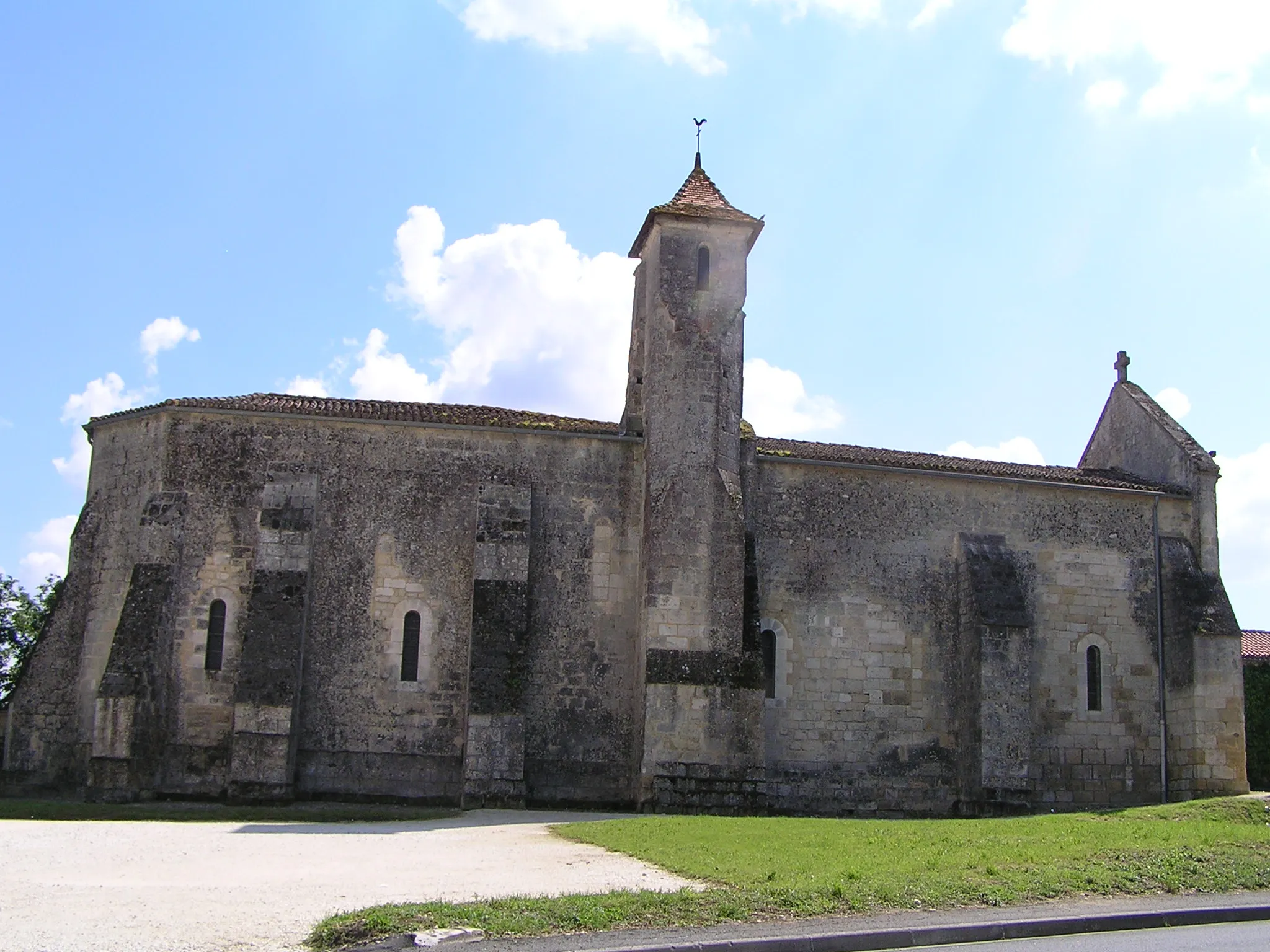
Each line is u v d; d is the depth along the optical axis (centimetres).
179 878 1472
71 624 2784
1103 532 3169
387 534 2791
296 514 2723
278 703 2569
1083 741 3038
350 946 1128
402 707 2716
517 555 2734
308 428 2816
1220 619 3094
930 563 3038
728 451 2861
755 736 2678
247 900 1317
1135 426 3512
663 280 2928
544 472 2883
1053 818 2336
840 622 2958
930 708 2958
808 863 1582
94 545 2825
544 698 2778
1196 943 1252
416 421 2831
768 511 2983
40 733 2719
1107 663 3097
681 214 2945
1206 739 3016
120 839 1869
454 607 2781
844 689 2927
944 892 1413
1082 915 1336
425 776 2694
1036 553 3112
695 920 1259
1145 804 3042
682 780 2627
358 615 2744
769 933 1212
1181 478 3284
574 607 2831
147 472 2798
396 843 1869
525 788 2636
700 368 2878
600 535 2877
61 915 1223
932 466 3083
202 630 2694
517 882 1454
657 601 2728
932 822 2266
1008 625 2912
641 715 2700
